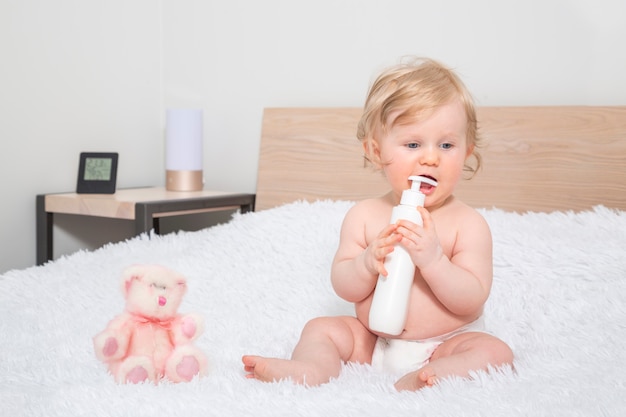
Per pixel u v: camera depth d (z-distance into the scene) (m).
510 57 1.87
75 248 2.20
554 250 1.41
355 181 2.03
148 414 0.79
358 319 1.08
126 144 2.36
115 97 2.31
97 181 2.13
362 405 0.81
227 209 2.21
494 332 1.21
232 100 2.35
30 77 2.04
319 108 2.10
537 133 1.75
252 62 2.30
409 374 0.91
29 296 1.47
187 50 2.42
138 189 2.29
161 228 2.46
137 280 0.96
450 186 1.03
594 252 1.38
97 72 2.24
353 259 1.05
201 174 2.27
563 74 1.80
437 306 1.02
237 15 2.32
